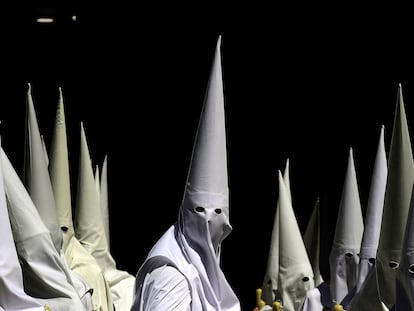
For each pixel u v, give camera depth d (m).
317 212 11.06
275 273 11.25
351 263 9.70
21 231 5.80
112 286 9.82
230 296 5.95
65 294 5.89
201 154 6.10
